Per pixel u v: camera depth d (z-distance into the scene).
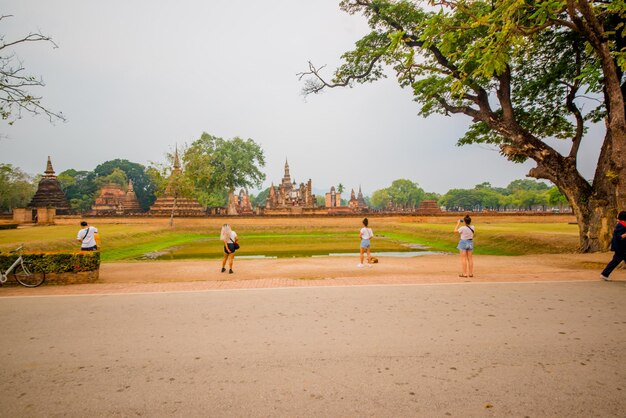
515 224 42.03
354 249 23.98
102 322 6.02
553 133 20.73
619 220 8.97
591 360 4.45
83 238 11.12
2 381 4.03
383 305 6.92
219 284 9.12
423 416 3.28
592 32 11.27
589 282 8.98
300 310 6.63
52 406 3.50
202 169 46.47
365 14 19.06
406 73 19.31
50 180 58.56
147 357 4.63
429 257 16.80
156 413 3.37
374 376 4.07
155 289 8.56
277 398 3.62
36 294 8.19
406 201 136.75
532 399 3.57
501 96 17.70
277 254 21.27
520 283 8.88
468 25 11.45
